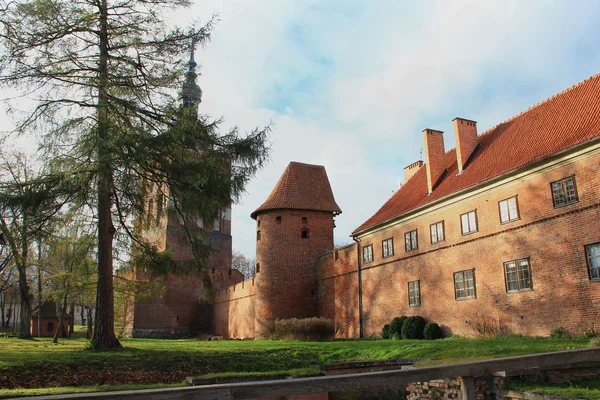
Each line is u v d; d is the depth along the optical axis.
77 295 32.62
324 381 6.27
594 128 17.97
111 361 15.55
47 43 17.77
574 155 18.17
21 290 37.47
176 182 19.39
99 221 18.92
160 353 17.22
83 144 17.42
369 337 30.42
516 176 20.84
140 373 15.30
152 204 20.11
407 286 28.12
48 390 11.58
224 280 56.09
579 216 18.00
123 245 20.95
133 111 18.75
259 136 20.20
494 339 19.14
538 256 19.64
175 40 19.55
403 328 26.22
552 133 20.80
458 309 23.94
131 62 19.22
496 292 21.64
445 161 29.33
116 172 17.17
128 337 50.25
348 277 34.25
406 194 31.67
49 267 34.47
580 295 17.67
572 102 21.48
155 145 17.70
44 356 15.36
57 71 17.69
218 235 57.56
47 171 17.20
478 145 26.81
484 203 22.84
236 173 19.78
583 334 17.25
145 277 27.80
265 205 38.53
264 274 37.16
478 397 9.56
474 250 23.25
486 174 22.91
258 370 17.23
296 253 37.72
